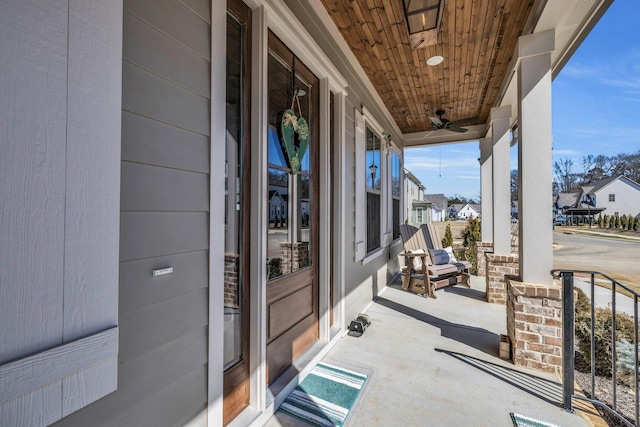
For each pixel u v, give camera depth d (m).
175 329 1.22
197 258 1.33
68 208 0.71
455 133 6.40
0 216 0.60
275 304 2.08
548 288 2.45
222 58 1.45
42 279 0.66
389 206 5.46
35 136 0.65
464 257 6.90
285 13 1.97
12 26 0.62
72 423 0.88
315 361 2.43
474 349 2.79
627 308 4.27
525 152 2.66
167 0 1.19
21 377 0.63
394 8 2.62
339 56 3.00
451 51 3.33
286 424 1.78
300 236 2.42
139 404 1.08
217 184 1.42
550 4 2.26
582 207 26.95
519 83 2.75
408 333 3.14
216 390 1.41
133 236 1.06
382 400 2.02
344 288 3.09
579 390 2.24
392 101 4.88
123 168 1.03
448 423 1.81
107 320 0.80
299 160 2.35
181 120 1.25
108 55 0.81
